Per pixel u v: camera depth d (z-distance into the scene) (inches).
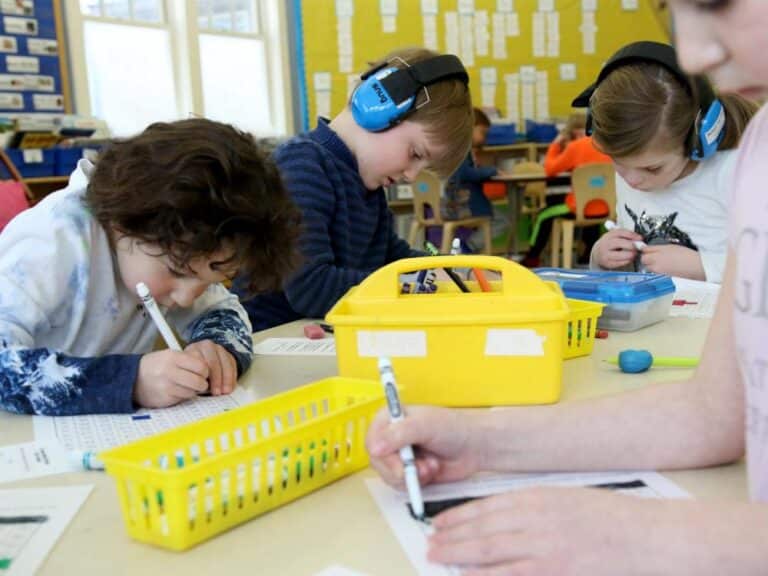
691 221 75.5
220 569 20.4
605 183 181.0
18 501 24.8
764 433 22.8
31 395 34.4
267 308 63.7
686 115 65.2
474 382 33.2
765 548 18.3
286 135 206.1
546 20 225.8
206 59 193.8
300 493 24.7
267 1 201.9
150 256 39.4
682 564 18.2
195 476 21.2
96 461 27.3
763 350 23.0
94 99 174.6
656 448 26.0
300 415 29.5
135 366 35.5
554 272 52.9
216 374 37.8
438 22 215.3
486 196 210.2
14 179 134.3
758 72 18.3
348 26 206.2
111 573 20.4
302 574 20.1
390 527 22.5
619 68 65.7
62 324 41.3
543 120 231.3
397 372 33.5
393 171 64.8
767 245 23.1
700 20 18.3
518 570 18.7
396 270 36.7
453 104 61.2
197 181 36.5
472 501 23.8
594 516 19.4
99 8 172.2
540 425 26.4
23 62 155.9
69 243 39.8
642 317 46.9
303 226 54.3
